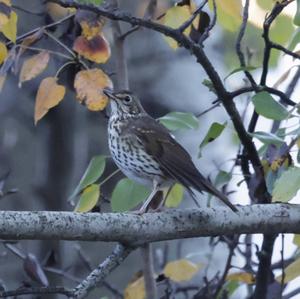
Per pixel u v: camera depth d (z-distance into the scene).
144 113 11.59
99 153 16.23
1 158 15.86
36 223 8.74
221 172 11.09
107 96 10.10
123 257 9.41
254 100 9.62
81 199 10.16
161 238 9.34
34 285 11.06
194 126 10.37
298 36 10.46
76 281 12.62
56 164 15.22
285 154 9.84
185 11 10.35
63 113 15.23
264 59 10.30
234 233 9.64
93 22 9.83
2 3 9.14
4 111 15.87
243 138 10.17
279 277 11.08
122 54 11.48
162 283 12.22
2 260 14.95
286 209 9.75
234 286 11.68
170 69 17.05
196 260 15.47
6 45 10.04
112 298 15.52
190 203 15.62
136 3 15.77
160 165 11.04
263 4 10.93
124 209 10.52
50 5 12.02
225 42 17.03
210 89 10.12
